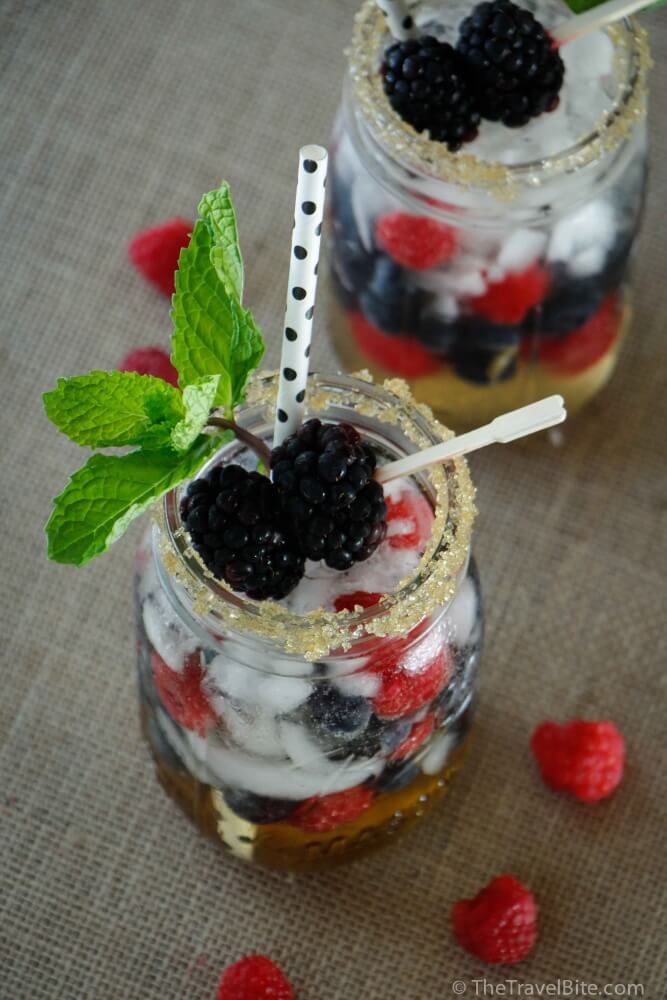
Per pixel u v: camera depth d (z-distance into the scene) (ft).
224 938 1.81
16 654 1.89
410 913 1.82
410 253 1.77
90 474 1.49
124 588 1.91
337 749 1.58
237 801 1.66
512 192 1.73
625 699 1.89
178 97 2.08
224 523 1.50
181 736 1.65
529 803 1.86
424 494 1.60
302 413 1.54
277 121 2.08
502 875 1.82
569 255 1.78
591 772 1.82
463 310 1.80
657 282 2.03
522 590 1.92
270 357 2.00
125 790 1.85
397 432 1.60
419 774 1.69
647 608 1.92
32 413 1.97
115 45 2.09
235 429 1.54
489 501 1.95
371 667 1.54
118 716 1.88
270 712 1.56
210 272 1.50
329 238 1.89
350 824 1.69
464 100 1.75
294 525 1.50
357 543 1.51
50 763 1.86
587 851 1.84
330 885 1.83
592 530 1.94
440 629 1.58
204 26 2.10
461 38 1.75
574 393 1.94
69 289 2.02
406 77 1.74
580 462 1.97
